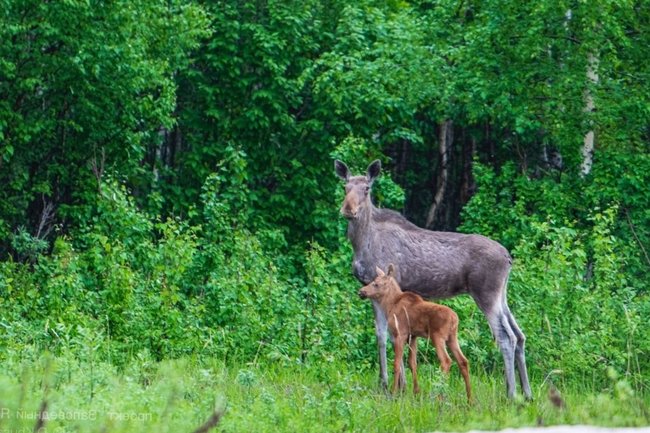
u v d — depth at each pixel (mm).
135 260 34031
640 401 23812
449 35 45188
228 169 44125
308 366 29984
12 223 41625
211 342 30641
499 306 28172
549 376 30531
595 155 42438
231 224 41406
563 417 22500
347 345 31797
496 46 41906
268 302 33000
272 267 34875
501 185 43469
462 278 28531
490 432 21109
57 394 19641
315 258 35188
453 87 42625
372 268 28656
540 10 39719
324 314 32688
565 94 41250
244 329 31953
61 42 38781
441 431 21547
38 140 40250
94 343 26672
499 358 31812
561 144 41969
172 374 21703
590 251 40219
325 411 22391
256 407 21703
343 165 30047
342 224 41688
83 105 39406
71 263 32281
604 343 31250
